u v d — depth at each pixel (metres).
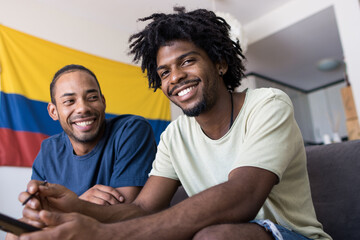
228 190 0.70
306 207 0.91
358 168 1.04
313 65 4.87
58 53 3.16
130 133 1.26
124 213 0.89
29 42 2.97
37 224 0.69
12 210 2.50
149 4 3.45
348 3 3.23
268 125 0.82
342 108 5.54
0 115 2.58
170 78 0.94
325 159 1.12
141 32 1.06
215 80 0.95
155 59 1.07
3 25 2.85
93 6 3.40
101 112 1.28
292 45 4.20
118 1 3.37
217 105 0.95
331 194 1.07
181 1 3.45
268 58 4.54
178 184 1.07
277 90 0.91
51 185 0.79
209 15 1.04
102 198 1.08
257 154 0.78
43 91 2.91
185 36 0.93
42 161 1.36
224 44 1.01
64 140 1.38
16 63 2.81
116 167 1.22
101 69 3.45
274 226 0.67
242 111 0.93
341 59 4.67
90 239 0.60
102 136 1.31
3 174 2.51
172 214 0.66
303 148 0.92
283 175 0.87
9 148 2.54
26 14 3.05
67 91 1.24
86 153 1.31
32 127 2.71
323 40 4.11
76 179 1.29
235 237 0.62
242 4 3.67
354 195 1.02
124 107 3.46
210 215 0.66
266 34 3.92
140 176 1.18
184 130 1.06
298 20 3.67
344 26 3.22
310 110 5.89
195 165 1.00
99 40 3.57
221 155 0.94
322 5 3.50
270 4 3.76
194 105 0.92
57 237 0.58
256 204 0.71
